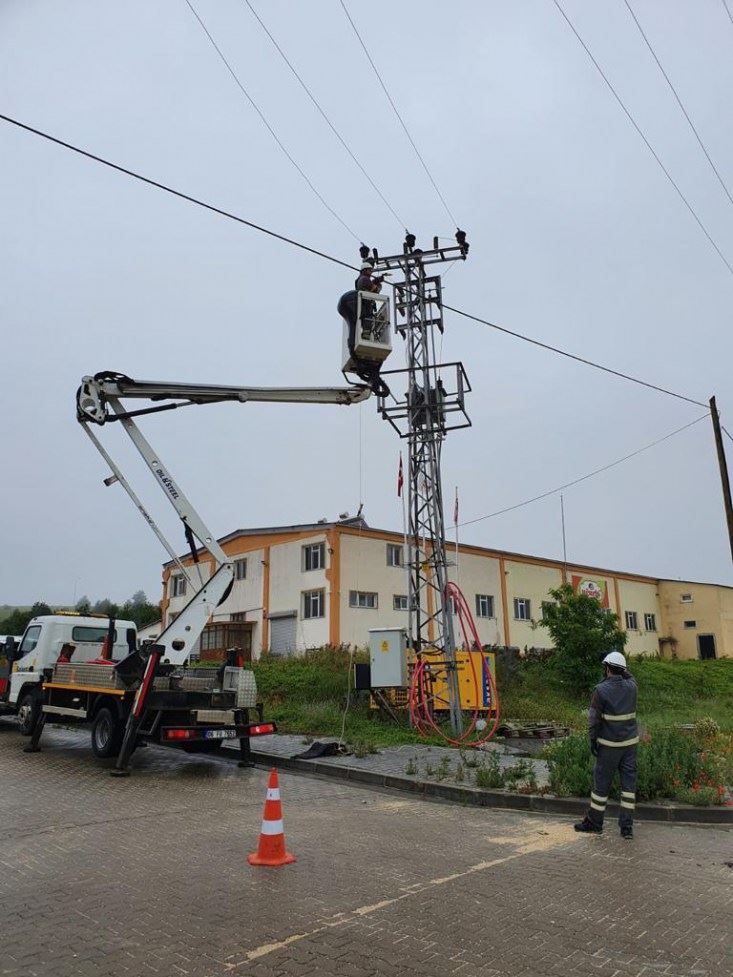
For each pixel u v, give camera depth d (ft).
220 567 40.70
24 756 41.47
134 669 38.78
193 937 15.06
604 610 84.28
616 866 20.93
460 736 45.70
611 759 24.97
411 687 48.93
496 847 23.12
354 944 14.83
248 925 15.74
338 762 39.27
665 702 84.84
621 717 25.03
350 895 17.80
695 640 153.79
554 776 30.94
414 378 52.90
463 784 32.94
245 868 19.90
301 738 47.65
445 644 48.26
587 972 13.79
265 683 64.49
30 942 14.73
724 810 27.50
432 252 53.06
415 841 23.76
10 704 49.42
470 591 115.34
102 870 19.54
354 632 97.09
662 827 26.45
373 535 102.42
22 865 19.98
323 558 98.99
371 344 36.55
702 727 49.37
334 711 55.16
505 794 30.63
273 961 13.98
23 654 50.83
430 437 52.01
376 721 52.03
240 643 105.91
